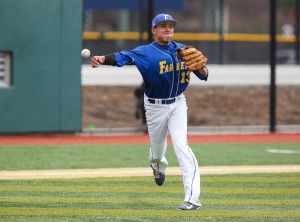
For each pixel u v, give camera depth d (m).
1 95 40.78
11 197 21.94
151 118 20.42
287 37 93.38
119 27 95.75
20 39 40.91
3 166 29.34
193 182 19.55
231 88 60.72
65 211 19.64
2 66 41.03
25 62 41.12
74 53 42.16
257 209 20.25
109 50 75.06
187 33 77.38
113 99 56.12
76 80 42.38
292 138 42.84
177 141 19.86
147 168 29.30
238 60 81.94
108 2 62.69
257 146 38.25
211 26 78.38
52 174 27.23
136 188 24.08
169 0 62.25
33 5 40.97
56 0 41.44
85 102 54.88
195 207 19.61
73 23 41.97
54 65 41.72
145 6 59.00
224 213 19.53
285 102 57.81
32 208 20.08
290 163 31.34
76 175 27.03
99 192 23.14
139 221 18.25
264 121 52.94
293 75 69.69
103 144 38.41
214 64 77.88
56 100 41.97
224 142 40.25
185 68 19.92
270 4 45.50
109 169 28.86
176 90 20.05
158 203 21.14
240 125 51.47
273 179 26.48
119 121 51.03
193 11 167.62
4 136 41.50
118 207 20.38
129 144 38.56
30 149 35.47
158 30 19.52
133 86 59.62
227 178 26.69
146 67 19.47
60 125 42.22
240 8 175.00
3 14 40.41
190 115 53.22
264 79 67.19
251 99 57.94
